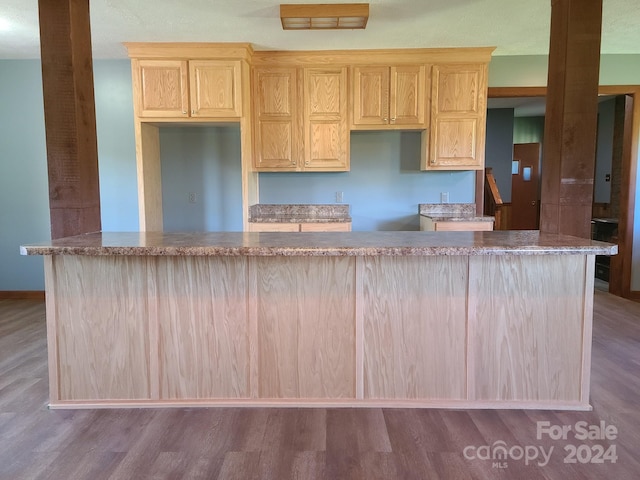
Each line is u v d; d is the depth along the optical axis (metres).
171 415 2.18
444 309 2.18
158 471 1.74
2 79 4.22
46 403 2.29
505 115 6.67
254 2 2.85
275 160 4.07
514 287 2.16
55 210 2.37
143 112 3.76
